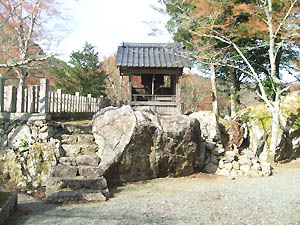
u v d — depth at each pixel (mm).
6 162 6801
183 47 14078
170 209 4902
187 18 11945
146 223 4148
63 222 4117
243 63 16672
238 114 12633
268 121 11633
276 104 10789
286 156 11672
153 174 7484
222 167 8812
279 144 11055
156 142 7348
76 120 10461
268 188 6863
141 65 12102
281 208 5137
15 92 7402
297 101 12539
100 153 6855
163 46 13797
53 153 6648
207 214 4680
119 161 6633
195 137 8000
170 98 12609
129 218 4355
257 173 8562
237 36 13320
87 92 19500
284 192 6453
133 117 7199
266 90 15352
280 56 15750
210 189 6598
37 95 7289
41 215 4430
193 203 5336
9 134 7176
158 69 12508
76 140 7410
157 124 7438
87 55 20391
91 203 5195
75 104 11141
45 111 7152
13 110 7320
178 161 7656
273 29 11461
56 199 5172
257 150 11117
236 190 6551
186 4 12898
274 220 4449
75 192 5379
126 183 6879
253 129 11500
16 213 4469
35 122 7062
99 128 7301
